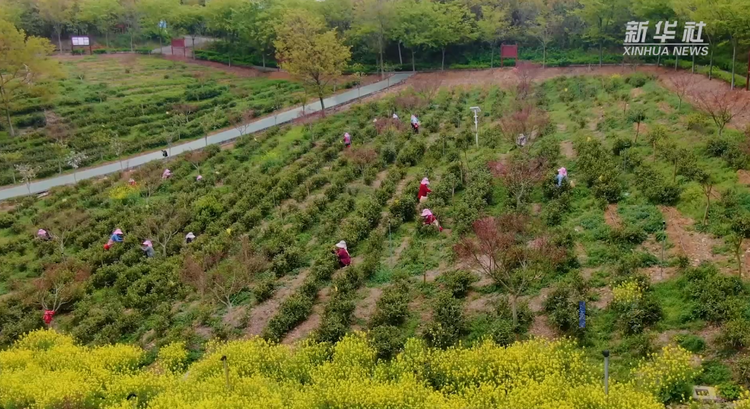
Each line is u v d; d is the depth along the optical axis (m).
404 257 29.52
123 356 24.84
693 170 29.48
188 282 29.19
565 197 30.55
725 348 19.48
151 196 44.56
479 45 75.94
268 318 27.03
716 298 21.22
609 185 30.44
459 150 41.84
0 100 60.22
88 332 28.31
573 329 21.94
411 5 72.94
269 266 31.16
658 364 19.19
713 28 44.25
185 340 26.19
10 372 24.16
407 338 23.20
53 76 66.50
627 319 21.44
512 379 19.69
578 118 43.31
